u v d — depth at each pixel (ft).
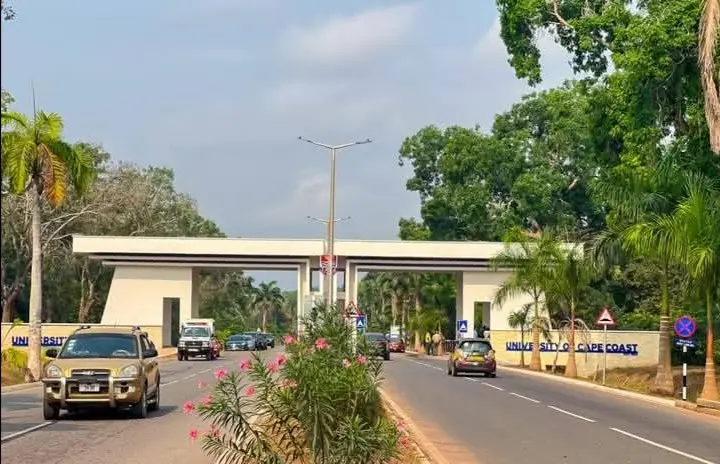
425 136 298.56
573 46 151.33
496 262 170.19
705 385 91.97
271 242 215.31
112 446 50.52
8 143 108.37
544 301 179.01
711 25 80.69
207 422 62.69
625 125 127.03
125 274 217.77
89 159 113.80
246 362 33.24
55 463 43.98
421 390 102.78
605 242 117.80
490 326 217.36
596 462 48.29
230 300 371.35
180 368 147.95
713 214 93.04
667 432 64.59
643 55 117.70
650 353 188.65
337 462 31.32
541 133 288.51
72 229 236.43
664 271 111.65
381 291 365.40
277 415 32.27
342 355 37.06
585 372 175.63
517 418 72.28
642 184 110.11
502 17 152.56
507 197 282.36
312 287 224.74
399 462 42.47
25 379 108.17
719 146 82.69
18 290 226.79
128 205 244.01
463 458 49.21
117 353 66.54
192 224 280.31
